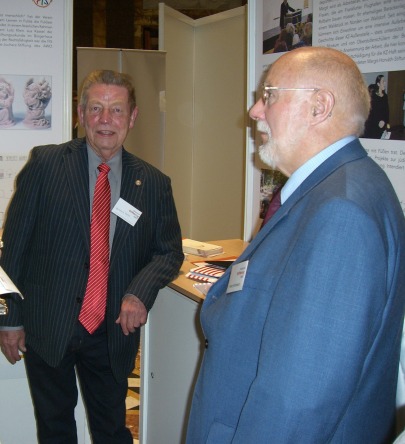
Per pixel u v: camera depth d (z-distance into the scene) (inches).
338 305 33.1
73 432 76.0
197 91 187.8
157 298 81.0
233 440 37.1
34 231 67.3
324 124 40.1
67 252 65.8
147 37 268.5
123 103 67.5
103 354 71.4
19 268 66.4
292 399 33.7
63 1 89.7
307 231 35.1
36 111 91.1
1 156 90.6
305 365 33.4
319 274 33.6
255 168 93.4
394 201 38.3
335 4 69.2
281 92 41.3
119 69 172.7
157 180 73.4
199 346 71.3
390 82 60.7
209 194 186.1
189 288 71.4
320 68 40.1
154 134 176.4
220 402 41.8
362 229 33.4
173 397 78.5
